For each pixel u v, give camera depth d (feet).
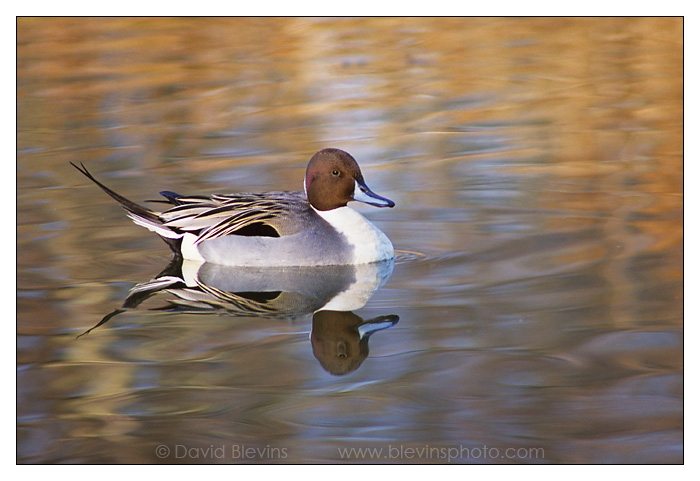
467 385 28.19
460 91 69.31
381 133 59.82
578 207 46.75
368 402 27.40
